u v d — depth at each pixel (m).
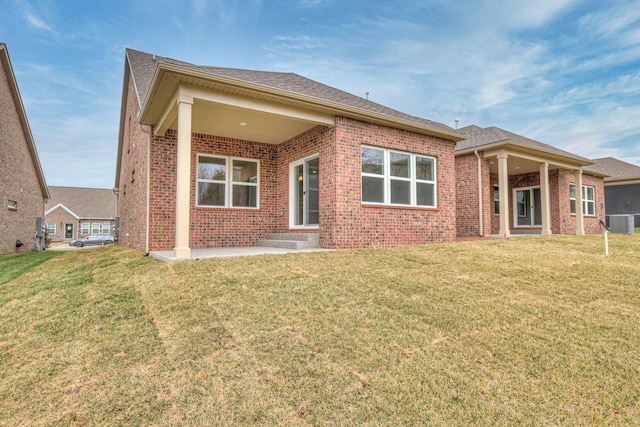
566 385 2.78
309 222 9.45
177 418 2.38
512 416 2.41
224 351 3.21
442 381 2.79
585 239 10.79
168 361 3.05
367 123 8.90
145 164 9.34
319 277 5.39
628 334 3.66
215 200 9.70
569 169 15.52
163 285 4.99
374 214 8.87
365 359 3.09
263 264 6.11
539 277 5.75
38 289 5.71
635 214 20.80
